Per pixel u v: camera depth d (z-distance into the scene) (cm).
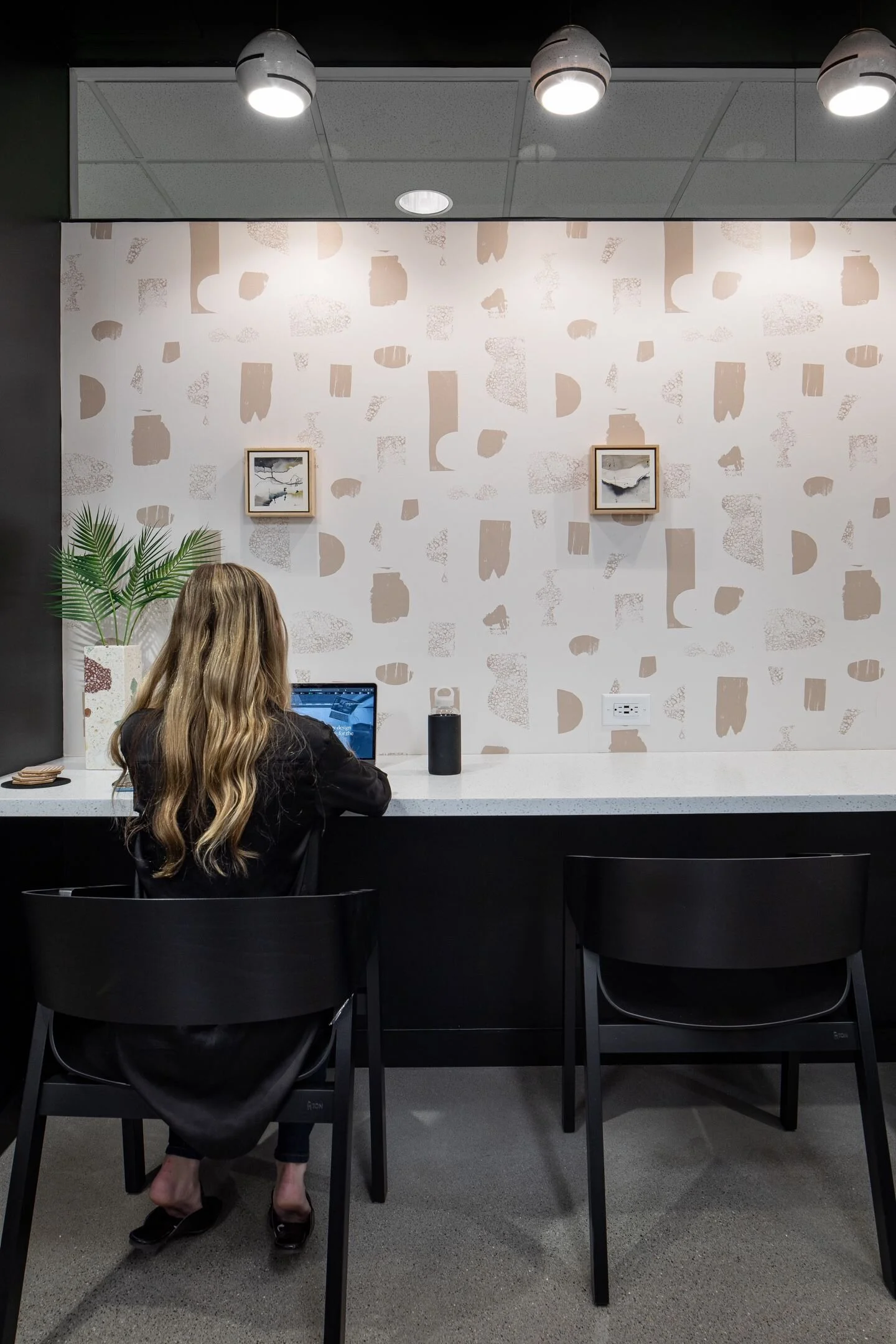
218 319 225
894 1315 128
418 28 220
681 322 228
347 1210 116
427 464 226
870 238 229
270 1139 181
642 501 223
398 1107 194
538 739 228
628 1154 173
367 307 226
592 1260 135
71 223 225
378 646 227
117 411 225
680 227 227
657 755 225
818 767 205
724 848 217
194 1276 138
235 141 257
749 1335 124
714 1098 198
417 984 217
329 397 226
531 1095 200
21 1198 116
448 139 259
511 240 227
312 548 226
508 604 227
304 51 197
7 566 194
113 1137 185
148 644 227
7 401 194
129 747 129
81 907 108
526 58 234
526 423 227
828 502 229
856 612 230
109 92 244
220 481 226
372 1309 130
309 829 135
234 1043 115
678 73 242
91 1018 111
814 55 235
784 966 139
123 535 226
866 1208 155
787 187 265
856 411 229
